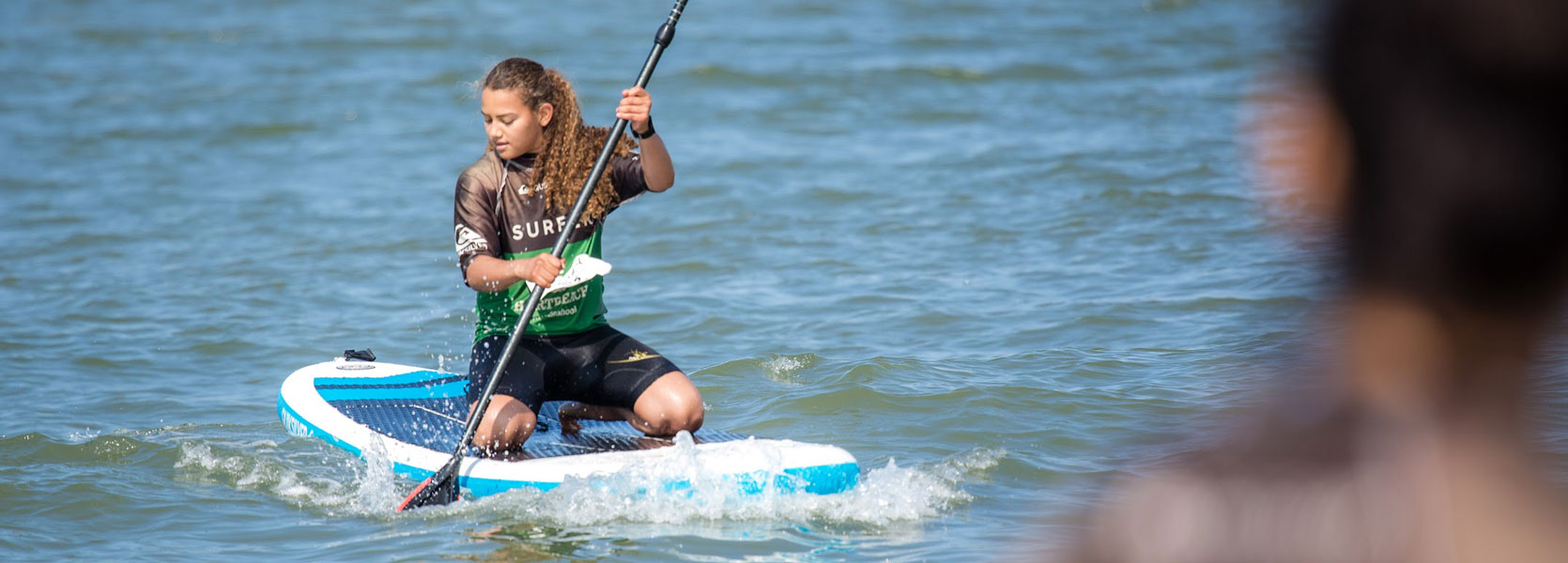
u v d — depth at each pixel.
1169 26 76.38
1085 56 67.38
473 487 17.83
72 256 34.69
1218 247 32.78
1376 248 2.11
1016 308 28.05
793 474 17.20
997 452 19.17
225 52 72.81
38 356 25.80
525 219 18.53
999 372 23.23
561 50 71.00
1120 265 31.55
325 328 28.25
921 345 25.50
